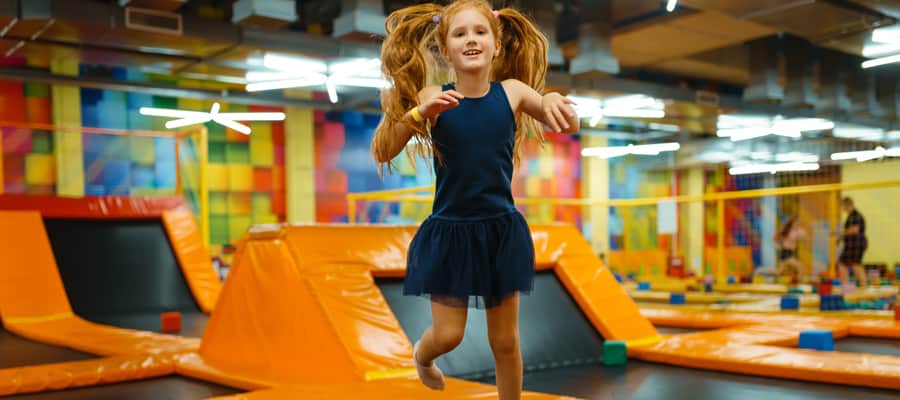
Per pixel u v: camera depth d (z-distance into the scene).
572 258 4.69
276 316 3.76
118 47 7.72
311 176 11.12
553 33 8.84
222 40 7.20
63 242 7.22
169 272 7.51
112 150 9.72
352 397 2.89
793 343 4.55
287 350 3.65
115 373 3.79
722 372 3.76
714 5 6.93
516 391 1.92
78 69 9.37
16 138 9.07
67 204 7.46
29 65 8.98
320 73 8.09
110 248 7.44
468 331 3.88
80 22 6.47
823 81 11.38
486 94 1.84
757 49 11.05
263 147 10.88
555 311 4.34
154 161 10.05
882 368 3.40
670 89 10.64
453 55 1.82
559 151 14.15
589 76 9.27
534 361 3.90
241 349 3.93
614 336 4.23
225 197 10.54
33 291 6.32
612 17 9.98
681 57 11.68
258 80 8.80
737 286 10.76
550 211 13.91
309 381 3.42
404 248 4.17
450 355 3.70
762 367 3.62
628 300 4.62
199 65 8.08
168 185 10.16
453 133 1.79
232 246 10.55
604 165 14.47
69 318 6.25
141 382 3.82
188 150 10.31
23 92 9.14
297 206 10.96
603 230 14.37
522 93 1.88
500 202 1.83
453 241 1.81
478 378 3.63
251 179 10.75
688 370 3.83
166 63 8.09
